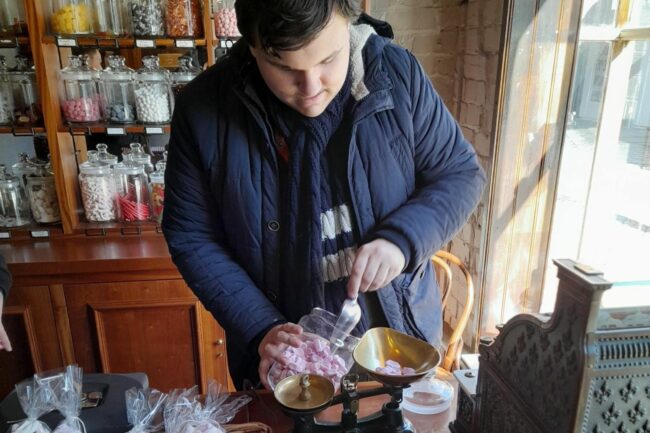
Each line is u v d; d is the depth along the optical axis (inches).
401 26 86.4
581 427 22.7
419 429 34.9
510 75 71.4
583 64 71.4
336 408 35.4
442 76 89.8
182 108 39.3
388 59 38.9
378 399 37.3
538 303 82.4
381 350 31.8
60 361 69.1
